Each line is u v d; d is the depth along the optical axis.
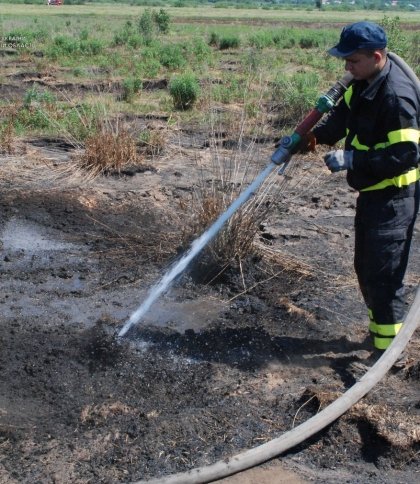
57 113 10.78
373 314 4.21
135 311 5.09
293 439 3.54
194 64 18.23
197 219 5.79
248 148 7.04
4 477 3.37
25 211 6.81
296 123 10.20
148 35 24.95
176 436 3.67
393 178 3.90
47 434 3.70
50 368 4.27
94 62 17.91
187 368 4.35
